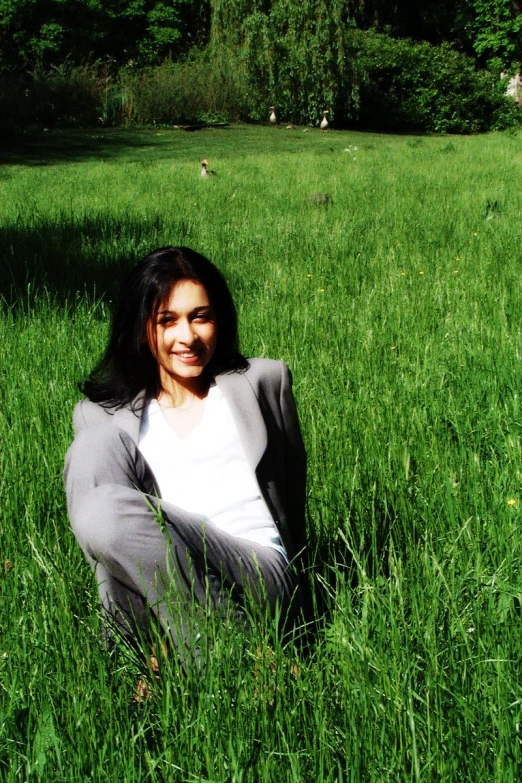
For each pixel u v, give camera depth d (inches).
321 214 473.4
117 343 111.7
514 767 78.6
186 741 81.9
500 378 184.4
